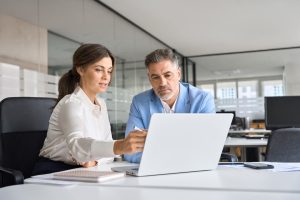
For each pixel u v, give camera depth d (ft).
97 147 4.17
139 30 20.27
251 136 12.79
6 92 9.34
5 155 5.55
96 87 5.57
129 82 18.39
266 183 3.15
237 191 2.90
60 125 5.05
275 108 10.80
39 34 11.18
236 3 15.83
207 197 2.70
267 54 26.94
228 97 29.58
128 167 4.33
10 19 9.81
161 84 6.26
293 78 26.45
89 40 14.61
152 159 3.73
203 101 6.98
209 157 4.07
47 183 3.46
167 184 3.26
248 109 27.14
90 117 5.46
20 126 5.85
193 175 3.81
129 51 18.76
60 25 12.48
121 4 15.84
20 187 3.28
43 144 5.85
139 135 3.76
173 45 24.66
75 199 2.75
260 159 12.11
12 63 9.70
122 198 2.75
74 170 4.19
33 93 10.50
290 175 3.60
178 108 6.90
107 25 16.44
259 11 16.99
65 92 5.80
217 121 3.93
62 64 12.36
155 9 16.56
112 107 15.88
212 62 29.25
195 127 3.80
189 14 17.35
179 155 3.85
